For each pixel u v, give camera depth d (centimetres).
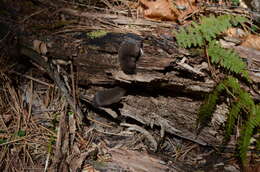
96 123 125
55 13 125
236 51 122
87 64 121
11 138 121
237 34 126
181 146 125
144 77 119
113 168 120
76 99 124
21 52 125
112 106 124
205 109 120
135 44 118
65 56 122
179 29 123
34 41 122
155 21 125
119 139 123
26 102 125
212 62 120
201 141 124
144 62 118
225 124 123
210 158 123
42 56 123
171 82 120
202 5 130
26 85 127
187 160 123
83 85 124
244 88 122
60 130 121
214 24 120
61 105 125
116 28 123
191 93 122
